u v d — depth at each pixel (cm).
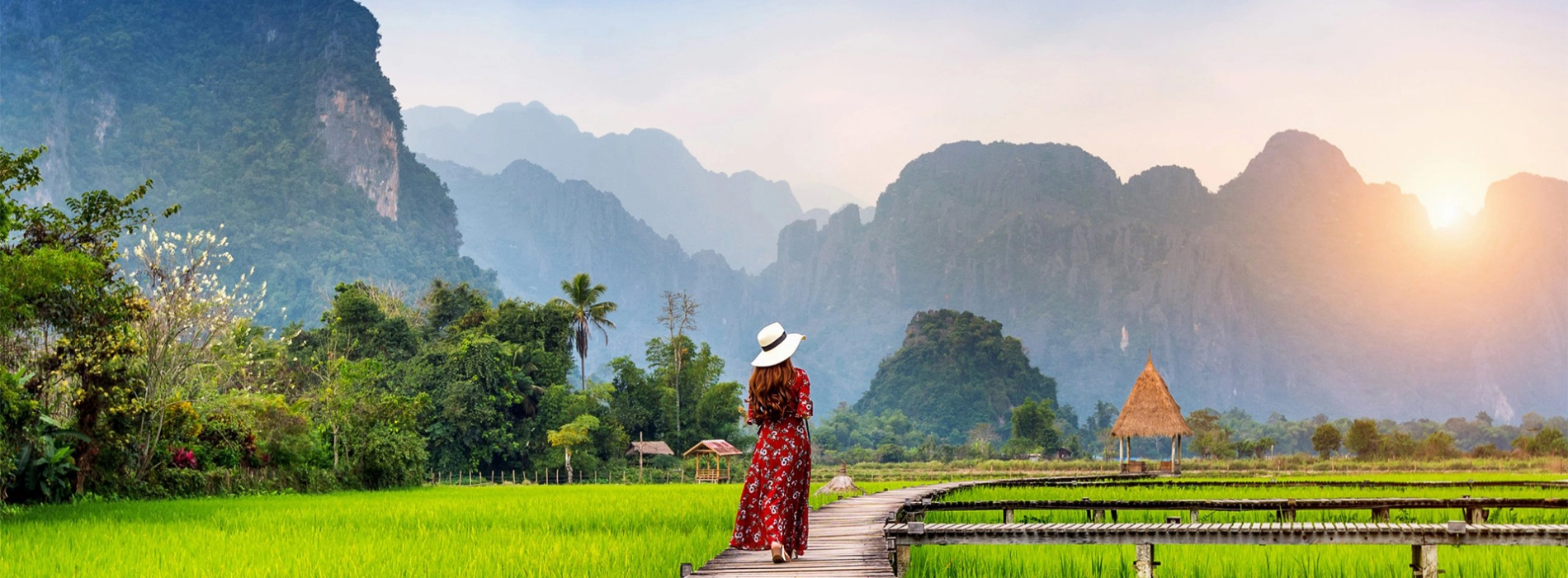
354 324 7994
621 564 1065
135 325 2516
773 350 926
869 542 1154
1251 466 6272
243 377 3712
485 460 7206
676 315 9631
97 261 2008
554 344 8644
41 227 2062
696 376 9362
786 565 928
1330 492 2655
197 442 2877
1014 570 1095
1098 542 1023
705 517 1731
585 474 7462
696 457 8300
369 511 1947
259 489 2945
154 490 2548
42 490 2145
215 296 2659
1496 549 1224
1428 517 1817
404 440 3831
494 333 8394
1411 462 6638
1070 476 3553
